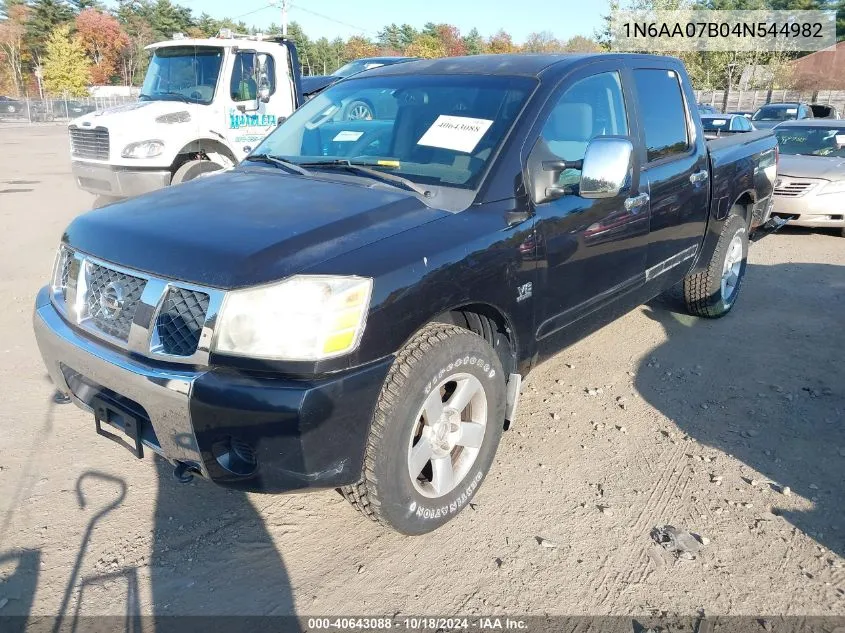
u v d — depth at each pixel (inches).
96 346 103.0
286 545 111.8
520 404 160.6
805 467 134.4
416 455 105.9
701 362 186.1
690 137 180.5
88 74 2413.9
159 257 98.6
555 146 132.9
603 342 199.8
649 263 163.0
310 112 159.8
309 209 109.1
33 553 108.0
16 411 152.1
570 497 124.5
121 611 97.3
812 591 101.9
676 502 123.1
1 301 229.1
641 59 165.6
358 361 93.7
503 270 115.0
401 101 143.4
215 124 339.9
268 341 90.5
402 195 116.3
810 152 393.7
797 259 307.6
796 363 185.6
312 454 91.0
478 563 107.6
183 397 91.3
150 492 124.4
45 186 501.7
